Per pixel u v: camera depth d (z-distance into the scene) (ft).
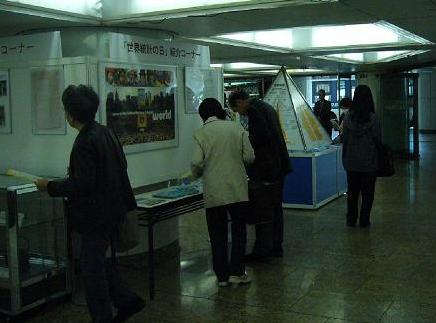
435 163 42.63
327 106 38.86
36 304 13.16
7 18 16.39
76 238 15.38
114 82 15.56
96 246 10.93
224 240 14.90
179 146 18.40
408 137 46.03
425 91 74.59
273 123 16.57
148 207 13.75
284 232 21.02
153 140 17.15
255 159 16.02
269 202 16.17
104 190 10.90
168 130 17.81
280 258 17.60
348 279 15.39
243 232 15.02
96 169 10.78
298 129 25.67
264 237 17.15
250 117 16.06
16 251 12.56
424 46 30.32
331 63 41.96
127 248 11.82
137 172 16.62
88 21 17.28
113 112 15.56
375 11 19.38
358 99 20.83
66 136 15.19
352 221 21.75
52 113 15.30
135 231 11.86
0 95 16.19
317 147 26.45
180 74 18.39
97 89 15.03
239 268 15.08
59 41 15.08
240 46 28.14
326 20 20.81
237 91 16.28
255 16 19.25
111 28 18.62
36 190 12.91
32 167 15.90
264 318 12.80
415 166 40.91
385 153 21.08
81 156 10.64
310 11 18.75
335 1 17.02
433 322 12.32
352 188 21.54
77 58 14.82
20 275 12.76
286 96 26.25
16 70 15.84
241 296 14.26
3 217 12.68
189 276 16.10
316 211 24.90
